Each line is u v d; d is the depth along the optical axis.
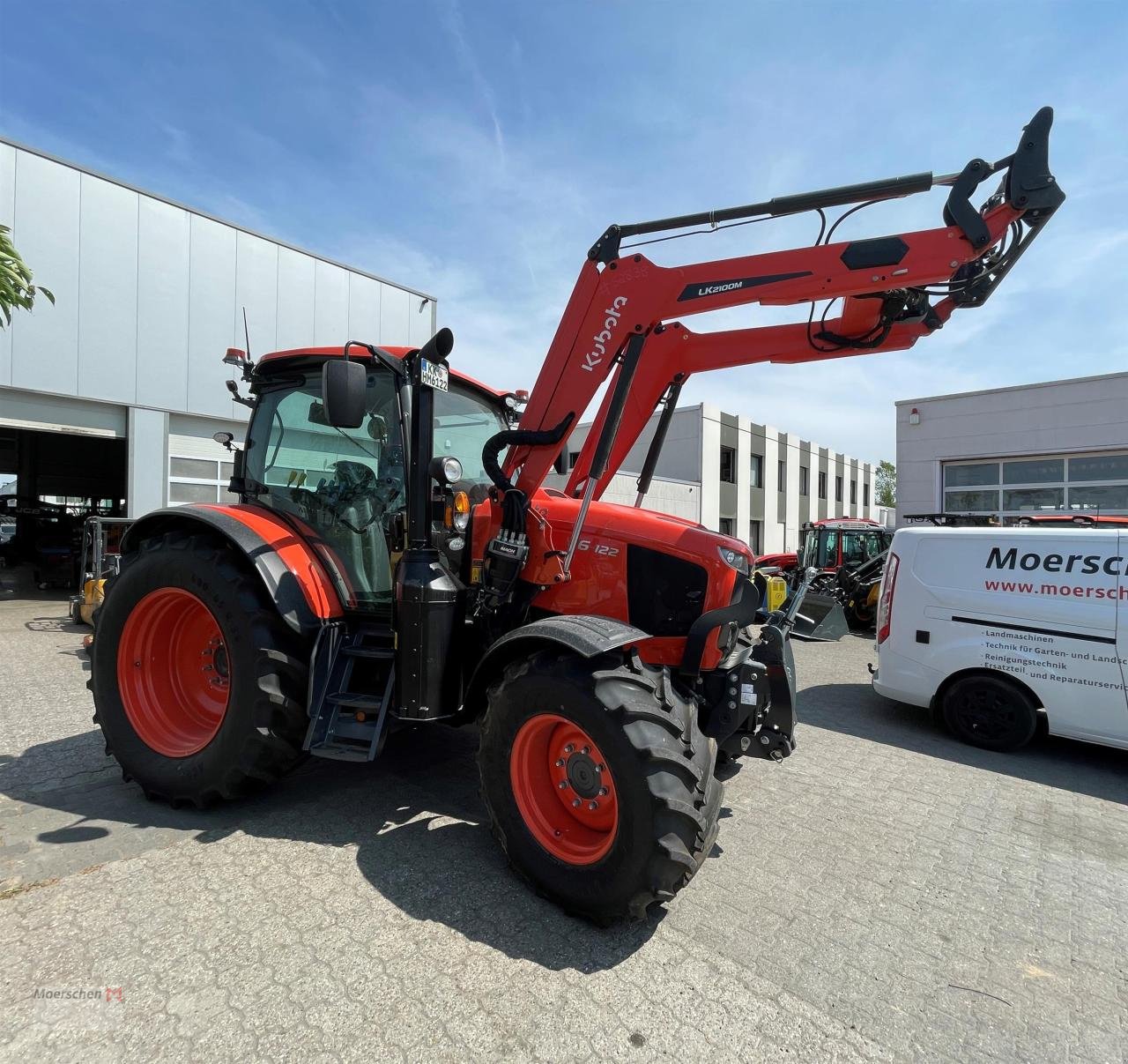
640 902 2.30
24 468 18.20
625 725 2.33
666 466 24.42
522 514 3.12
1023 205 2.72
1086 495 12.19
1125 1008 2.15
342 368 2.76
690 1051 1.87
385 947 2.25
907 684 5.27
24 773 3.69
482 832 3.09
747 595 3.33
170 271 10.85
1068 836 3.43
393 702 3.04
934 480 13.63
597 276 3.14
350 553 3.42
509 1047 1.85
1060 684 4.55
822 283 2.87
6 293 4.51
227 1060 1.77
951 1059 1.90
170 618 3.49
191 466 11.33
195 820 3.14
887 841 3.30
